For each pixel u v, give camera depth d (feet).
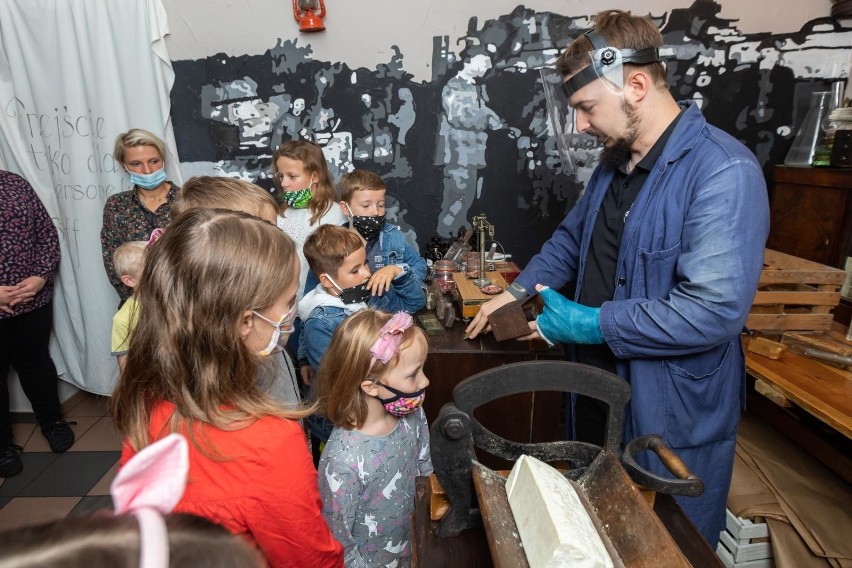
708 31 6.53
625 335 3.53
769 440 5.73
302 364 5.91
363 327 3.43
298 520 2.31
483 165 7.20
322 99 7.01
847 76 6.54
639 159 3.85
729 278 3.20
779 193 6.59
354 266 4.78
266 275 2.33
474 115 7.00
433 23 6.68
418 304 5.52
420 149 7.17
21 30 6.76
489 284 5.48
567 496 2.09
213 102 7.04
